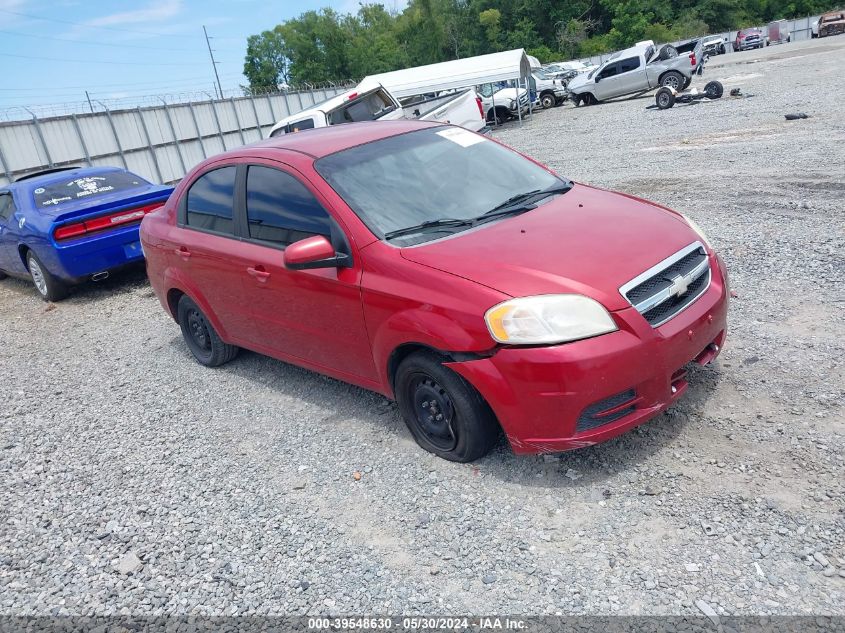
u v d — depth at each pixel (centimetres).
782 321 468
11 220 914
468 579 288
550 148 1609
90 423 515
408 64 9281
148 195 873
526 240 356
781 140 1142
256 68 9919
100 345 704
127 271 946
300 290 416
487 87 2691
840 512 285
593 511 314
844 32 5044
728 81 2431
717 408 375
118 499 400
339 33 9044
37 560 354
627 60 2584
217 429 466
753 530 284
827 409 356
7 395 604
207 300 519
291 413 470
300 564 316
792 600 248
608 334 311
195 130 2891
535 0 8662
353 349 401
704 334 347
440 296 337
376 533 328
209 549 339
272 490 380
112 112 2464
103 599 316
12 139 2081
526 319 310
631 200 426
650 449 350
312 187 411
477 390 336
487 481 350
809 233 642
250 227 460
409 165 429
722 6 8400
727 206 788
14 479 446
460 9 8988
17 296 991
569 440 317
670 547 284
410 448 395
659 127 1611
